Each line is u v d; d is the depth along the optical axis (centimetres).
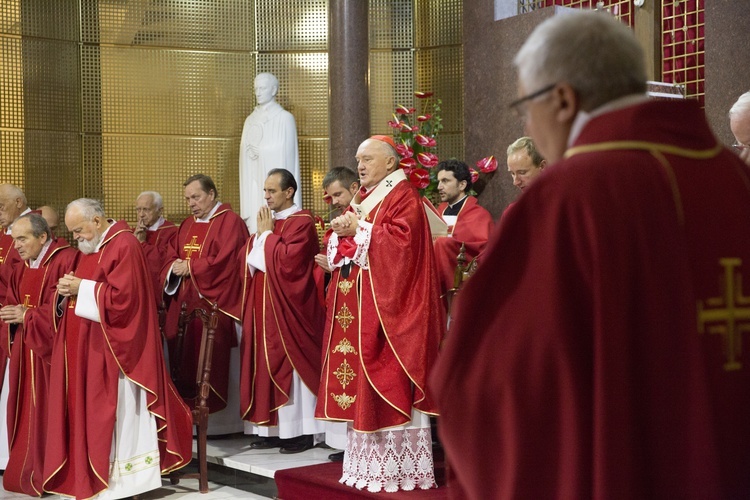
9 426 540
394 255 423
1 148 764
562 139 133
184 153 823
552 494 121
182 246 622
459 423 127
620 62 128
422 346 422
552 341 120
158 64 818
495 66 640
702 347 121
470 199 567
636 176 120
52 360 497
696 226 123
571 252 120
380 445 430
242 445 589
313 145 826
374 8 819
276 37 834
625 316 117
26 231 546
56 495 525
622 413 116
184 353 602
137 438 494
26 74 775
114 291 479
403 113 655
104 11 805
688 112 130
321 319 567
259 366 559
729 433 123
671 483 118
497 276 126
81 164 800
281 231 568
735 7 491
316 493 468
